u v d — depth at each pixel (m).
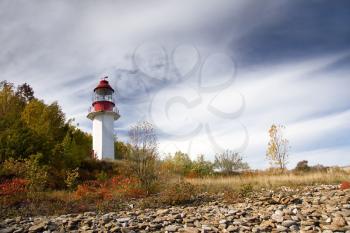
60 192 13.66
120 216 9.02
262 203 9.90
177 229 7.54
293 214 8.27
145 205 11.01
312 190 12.33
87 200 12.06
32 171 14.01
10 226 8.07
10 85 23.95
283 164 21.91
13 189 11.80
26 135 17.62
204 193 12.98
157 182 14.38
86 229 7.61
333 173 16.92
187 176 20.58
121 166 19.75
